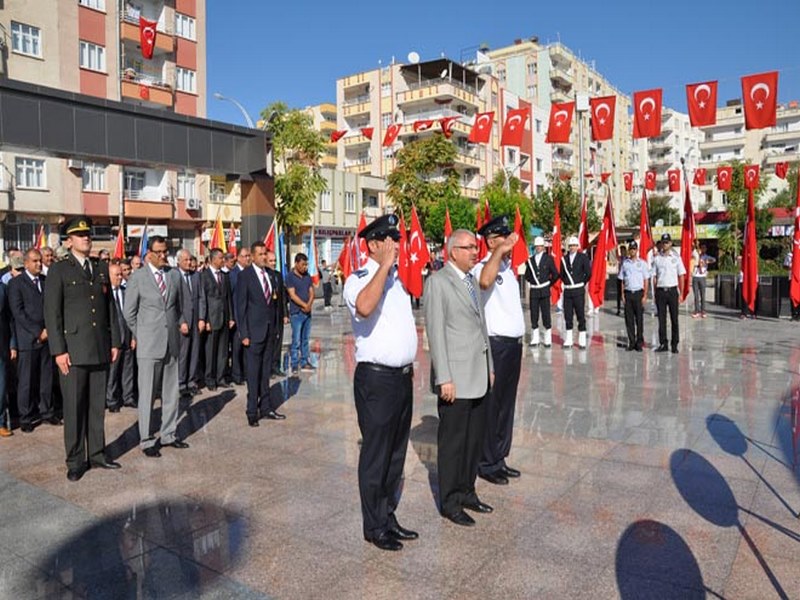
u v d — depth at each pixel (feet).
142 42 82.38
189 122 33.24
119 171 99.55
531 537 13.87
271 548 13.57
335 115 223.92
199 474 18.33
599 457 19.06
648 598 11.34
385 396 13.65
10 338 23.40
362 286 13.71
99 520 15.16
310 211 108.27
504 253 15.87
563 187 154.10
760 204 155.33
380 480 13.67
